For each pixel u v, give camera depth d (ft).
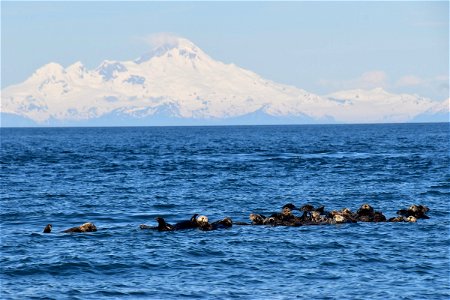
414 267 233.96
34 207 380.99
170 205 388.78
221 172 602.03
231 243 271.28
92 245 268.41
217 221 308.81
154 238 282.15
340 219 315.17
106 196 429.79
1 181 528.22
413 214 333.42
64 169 648.79
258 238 280.92
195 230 299.38
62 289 211.61
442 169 604.08
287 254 252.42
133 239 280.10
